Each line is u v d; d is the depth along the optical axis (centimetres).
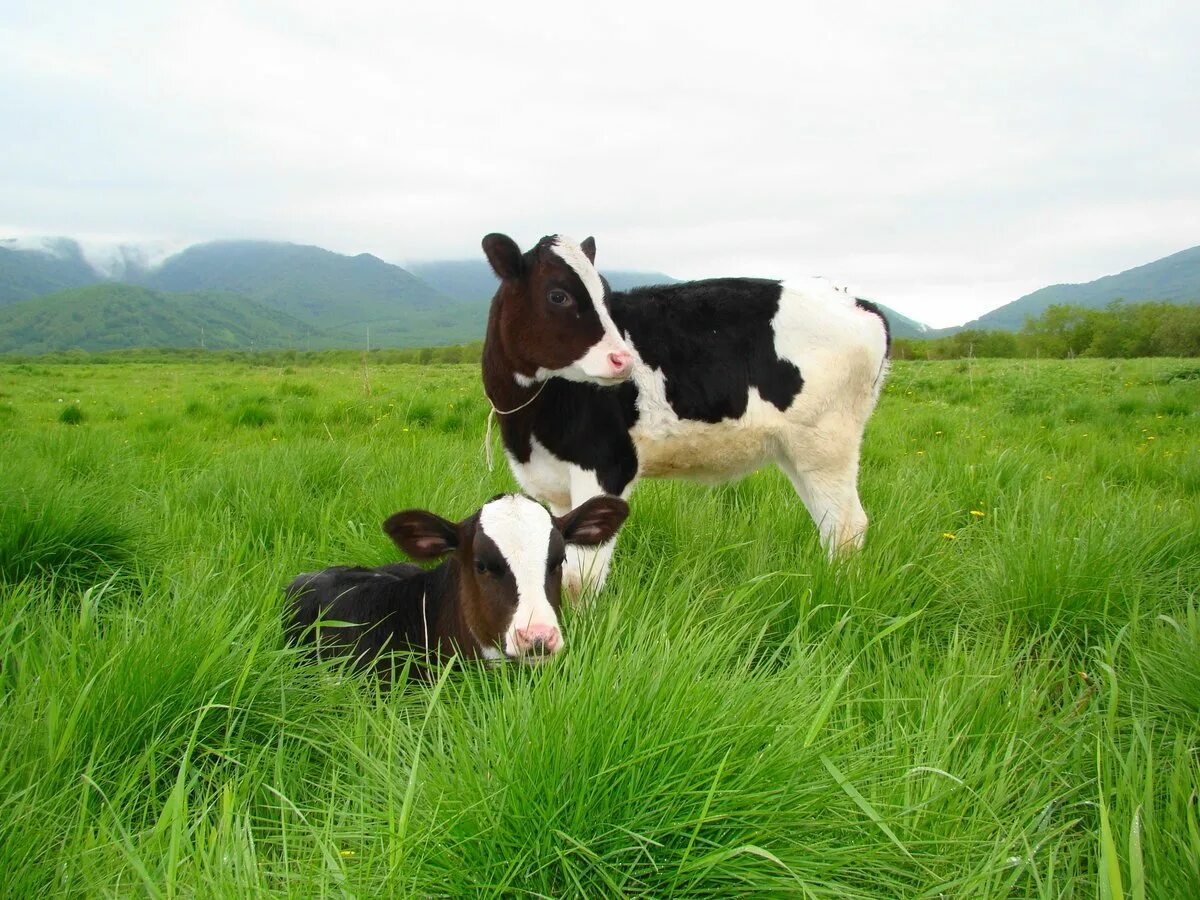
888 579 412
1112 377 1938
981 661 346
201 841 213
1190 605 360
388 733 276
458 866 212
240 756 287
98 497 479
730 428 490
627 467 483
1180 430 1041
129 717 271
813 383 493
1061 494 591
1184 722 307
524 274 441
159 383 2370
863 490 629
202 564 419
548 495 502
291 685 315
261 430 1119
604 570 438
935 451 823
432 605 391
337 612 409
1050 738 305
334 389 1794
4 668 291
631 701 242
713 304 486
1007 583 416
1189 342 5978
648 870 212
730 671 316
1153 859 223
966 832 244
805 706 269
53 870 216
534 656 325
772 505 577
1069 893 233
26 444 786
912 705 314
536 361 447
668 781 223
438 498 556
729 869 209
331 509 545
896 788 252
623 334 465
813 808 228
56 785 247
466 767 234
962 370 2558
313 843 237
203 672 286
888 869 225
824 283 520
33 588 388
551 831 214
